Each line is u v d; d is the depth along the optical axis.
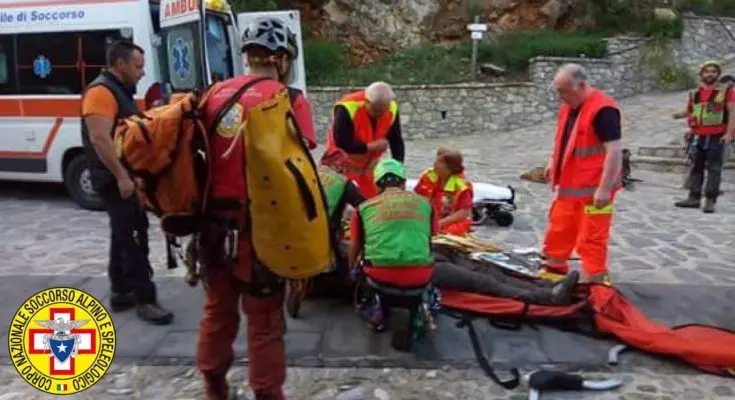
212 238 2.95
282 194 2.72
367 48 19.11
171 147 2.76
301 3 19.23
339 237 4.59
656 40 18.98
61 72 8.28
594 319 4.30
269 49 2.91
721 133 8.21
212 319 3.19
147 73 8.02
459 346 4.18
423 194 5.65
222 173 2.84
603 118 4.58
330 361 3.98
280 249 2.79
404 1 19.41
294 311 4.55
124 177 4.21
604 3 19.55
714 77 8.17
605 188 4.56
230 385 3.69
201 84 7.71
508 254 5.44
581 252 4.82
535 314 4.43
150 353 4.10
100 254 6.35
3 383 3.75
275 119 2.74
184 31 7.83
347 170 5.23
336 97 16.78
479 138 16.52
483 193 7.57
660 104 17.30
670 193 9.78
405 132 17.02
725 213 8.36
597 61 17.94
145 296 4.55
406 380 3.79
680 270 5.88
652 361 4.00
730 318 4.70
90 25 8.12
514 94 17.19
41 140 8.48
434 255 4.91
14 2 8.38
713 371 3.86
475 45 17.38
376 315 4.32
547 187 10.19
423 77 17.70
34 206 8.73
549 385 3.64
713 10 20.81
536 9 19.59
